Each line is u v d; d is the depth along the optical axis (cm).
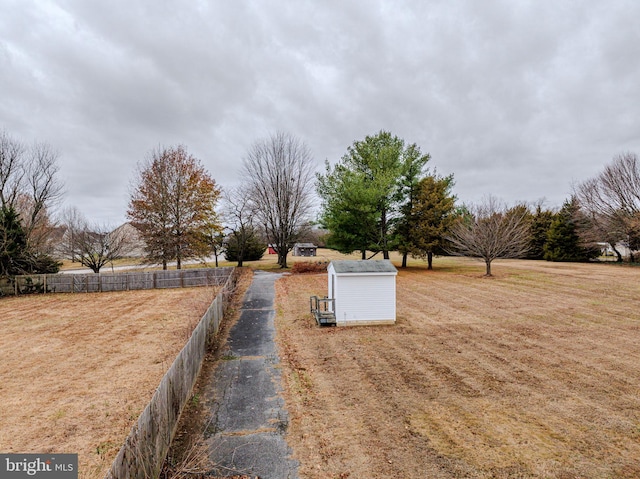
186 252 3198
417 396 759
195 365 839
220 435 617
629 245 3281
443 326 1338
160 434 508
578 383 815
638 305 1572
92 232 3697
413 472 509
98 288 2480
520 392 772
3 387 831
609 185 3294
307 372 908
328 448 573
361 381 845
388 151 2858
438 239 2856
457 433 612
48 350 1125
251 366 960
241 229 3938
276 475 507
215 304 1269
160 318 1587
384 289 1388
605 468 514
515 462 529
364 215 2783
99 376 895
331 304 1488
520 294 1906
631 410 686
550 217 4122
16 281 2358
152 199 3172
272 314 1589
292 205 3688
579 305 1617
